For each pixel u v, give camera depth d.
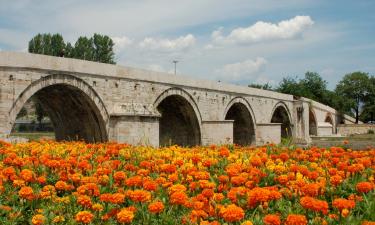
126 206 8.81
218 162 12.88
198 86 48.22
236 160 12.71
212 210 7.41
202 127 49.16
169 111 49.16
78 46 88.69
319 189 8.98
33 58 29.88
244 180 9.02
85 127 36.62
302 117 77.81
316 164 11.91
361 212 8.18
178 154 13.81
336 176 9.15
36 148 15.21
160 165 11.48
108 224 7.61
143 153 14.97
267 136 62.53
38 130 99.94
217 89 52.38
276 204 8.29
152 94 40.31
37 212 8.46
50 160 11.34
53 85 32.47
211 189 8.05
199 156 12.43
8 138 27.66
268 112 67.62
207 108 50.25
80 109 35.72
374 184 9.54
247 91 60.47
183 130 49.62
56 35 86.12
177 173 10.38
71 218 7.78
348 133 106.81
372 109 122.69
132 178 8.90
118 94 36.41
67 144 17.86
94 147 16.77
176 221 7.62
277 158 12.88
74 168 11.40
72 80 32.34
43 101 36.72
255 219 7.17
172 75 43.53
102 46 90.56
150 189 8.39
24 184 9.62
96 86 34.34
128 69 37.41
